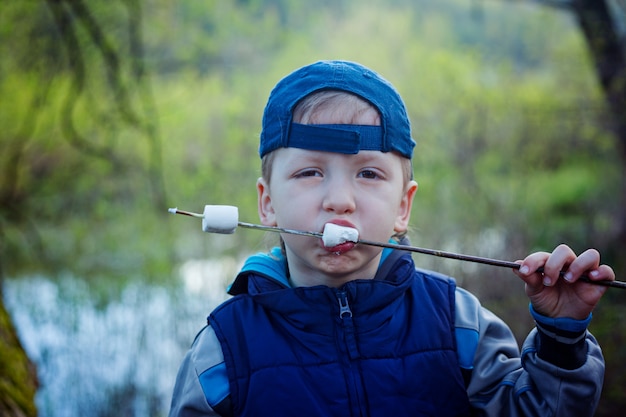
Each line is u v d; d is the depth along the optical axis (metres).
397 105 1.95
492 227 7.84
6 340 3.78
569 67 10.04
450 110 10.23
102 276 9.06
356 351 1.88
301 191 1.87
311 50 11.41
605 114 8.17
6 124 9.73
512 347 2.02
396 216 1.94
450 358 1.93
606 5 7.55
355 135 1.84
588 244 7.06
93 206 10.84
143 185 10.68
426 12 12.48
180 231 10.06
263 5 10.80
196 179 10.59
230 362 1.89
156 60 10.04
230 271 8.19
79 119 9.75
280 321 1.94
